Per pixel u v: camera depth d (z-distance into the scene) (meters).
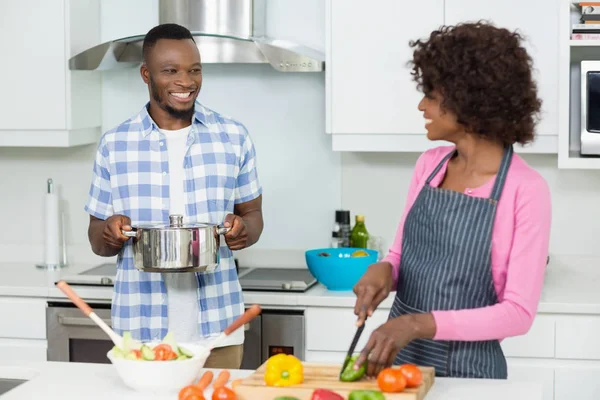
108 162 2.85
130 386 2.15
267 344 3.46
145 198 2.83
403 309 2.31
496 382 2.18
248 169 2.95
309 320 3.44
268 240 4.09
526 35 3.49
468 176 2.24
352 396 1.92
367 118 3.62
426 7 3.55
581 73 3.46
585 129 3.48
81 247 4.19
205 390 2.17
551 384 3.29
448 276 2.21
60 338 3.59
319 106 4.01
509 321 2.10
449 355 2.25
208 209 2.84
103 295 3.55
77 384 2.22
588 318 3.26
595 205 3.84
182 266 2.55
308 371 2.17
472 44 2.08
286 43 3.82
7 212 4.26
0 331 3.64
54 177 4.21
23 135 3.85
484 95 2.08
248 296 3.46
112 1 4.07
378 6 3.57
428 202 2.26
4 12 3.79
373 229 4.01
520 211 2.14
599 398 3.27
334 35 3.61
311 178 4.04
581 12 3.53
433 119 2.19
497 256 2.18
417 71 2.21
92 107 4.04
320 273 3.52
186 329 2.81
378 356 2.06
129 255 2.81
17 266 4.11
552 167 3.85
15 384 2.39
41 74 3.80
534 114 2.19
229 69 4.05
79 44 3.88
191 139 2.84
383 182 3.99
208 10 3.64
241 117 4.06
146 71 2.90
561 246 3.88
